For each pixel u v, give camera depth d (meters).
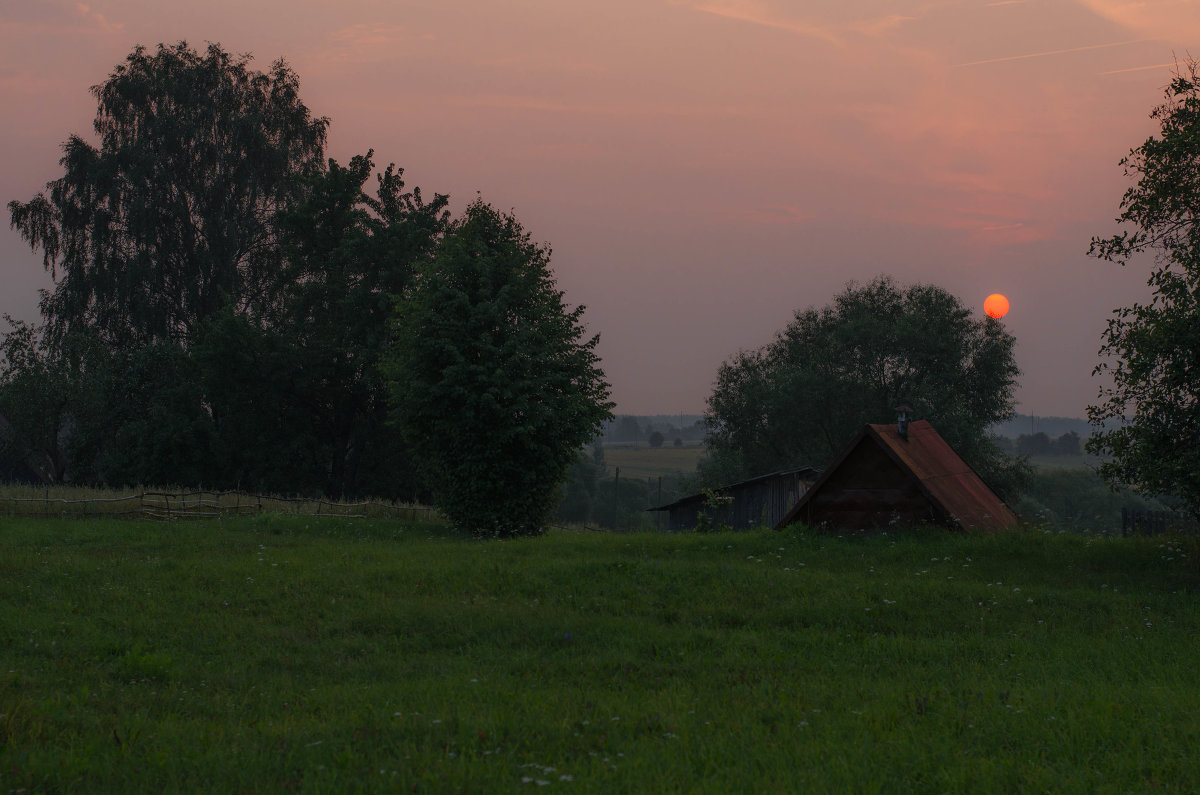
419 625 11.95
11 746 6.52
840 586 14.22
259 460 45.22
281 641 11.21
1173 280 15.38
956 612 12.71
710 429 59.50
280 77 53.44
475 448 26.62
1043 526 20.45
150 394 47.62
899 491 19.12
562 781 5.67
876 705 7.88
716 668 9.90
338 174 45.72
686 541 19.14
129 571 15.66
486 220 29.17
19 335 45.53
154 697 8.49
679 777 5.84
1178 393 15.44
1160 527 27.08
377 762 6.10
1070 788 5.54
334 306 45.53
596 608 13.16
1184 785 5.70
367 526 26.23
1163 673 9.30
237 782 5.88
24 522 24.02
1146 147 15.88
